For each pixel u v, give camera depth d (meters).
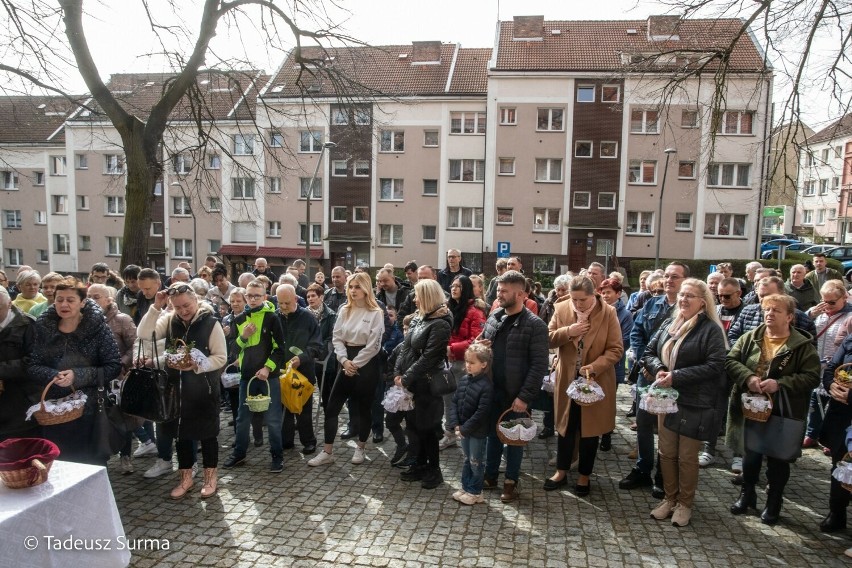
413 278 9.06
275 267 33.94
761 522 4.38
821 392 5.98
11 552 2.51
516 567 3.71
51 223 37.47
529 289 7.50
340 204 33.12
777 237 44.41
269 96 30.64
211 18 10.12
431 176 32.50
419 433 5.04
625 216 30.67
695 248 30.19
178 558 3.80
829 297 5.86
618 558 3.83
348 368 5.41
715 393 4.24
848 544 4.04
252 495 4.88
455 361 6.12
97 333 4.38
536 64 30.95
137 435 5.93
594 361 4.78
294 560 3.79
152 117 10.14
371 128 13.59
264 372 5.27
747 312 5.53
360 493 4.93
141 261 10.12
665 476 4.45
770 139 8.54
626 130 30.09
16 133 37.59
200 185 13.16
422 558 3.82
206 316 4.87
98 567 3.01
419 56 34.41
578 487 4.89
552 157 30.89
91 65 9.61
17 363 4.26
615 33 32.81
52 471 3.03
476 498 4.70
